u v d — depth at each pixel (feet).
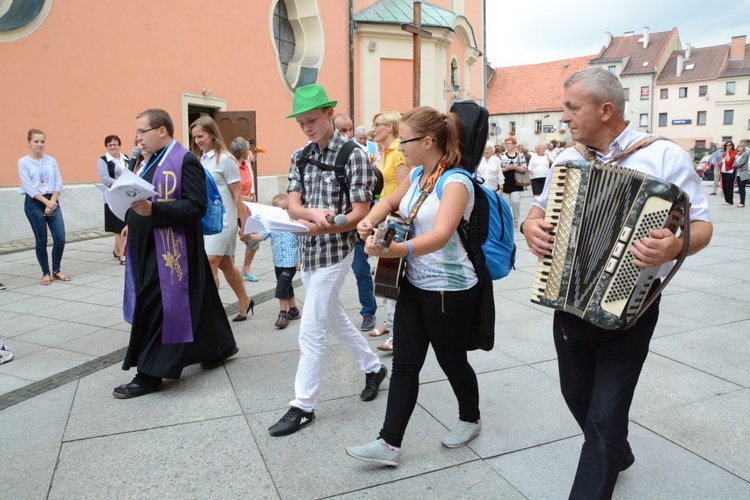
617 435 6.80
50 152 31.17
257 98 47.03
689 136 213.46
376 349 14.29
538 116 190.29
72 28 31.73
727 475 8.64
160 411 11.03
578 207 6.59
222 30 42.73
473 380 9.41
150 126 11.59
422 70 61.82
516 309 17.66
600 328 7.00
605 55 221.05
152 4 36.52
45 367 13.39
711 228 6.55
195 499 8.26
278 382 12.39
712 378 12.08
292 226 9.54
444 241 7.92
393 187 16.10
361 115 60.18
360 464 9.14
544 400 11.26
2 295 20.24
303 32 53.62
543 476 8.71
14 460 9.28
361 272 15.56
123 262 25.88
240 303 16.87
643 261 6.07
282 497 8.30
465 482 8.61
